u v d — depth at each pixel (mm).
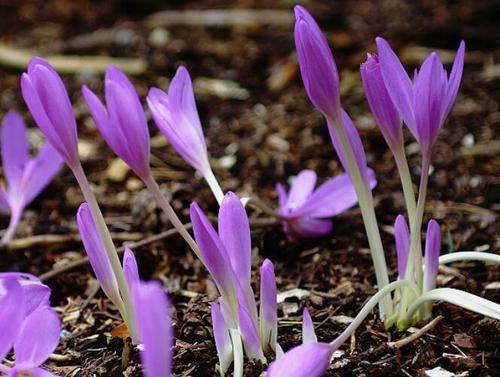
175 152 1438
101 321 1058
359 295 1058
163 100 984
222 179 1344
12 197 1183
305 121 1543
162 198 947
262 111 1619
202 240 907
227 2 2367
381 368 946
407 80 939
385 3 2299
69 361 985
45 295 927
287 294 1071
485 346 966
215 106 1659
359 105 1607
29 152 1469
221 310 927
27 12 2350
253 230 1182
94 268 945
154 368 825
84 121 1604
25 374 887
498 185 1287
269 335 932
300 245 1167
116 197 1314
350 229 1194
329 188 1126
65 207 1297
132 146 932
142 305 816
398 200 1256
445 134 1458
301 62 951
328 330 1000
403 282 950
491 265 1099
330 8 2279
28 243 1188
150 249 1154
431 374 941
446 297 941
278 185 1156
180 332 990
